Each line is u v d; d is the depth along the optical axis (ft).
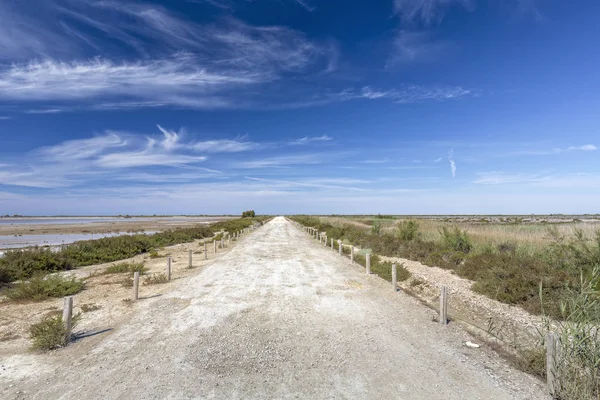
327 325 24.39
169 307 29.22
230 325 24.29
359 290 36.27
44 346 19.97
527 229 87.45
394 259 59.52
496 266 37.32
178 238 102.99
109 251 66.90
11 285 41.27
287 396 14.38
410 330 23.58
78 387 15.20
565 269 36.27
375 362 18.08
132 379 15.96
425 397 14.44
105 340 21.42
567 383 14.61
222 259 61.11
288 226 202.49
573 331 15.99
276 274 45.57
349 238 93.81
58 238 131.13
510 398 14.51
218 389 14.98
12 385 15.47
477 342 21.48
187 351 19.44
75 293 35.37
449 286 37.76
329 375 16.46
